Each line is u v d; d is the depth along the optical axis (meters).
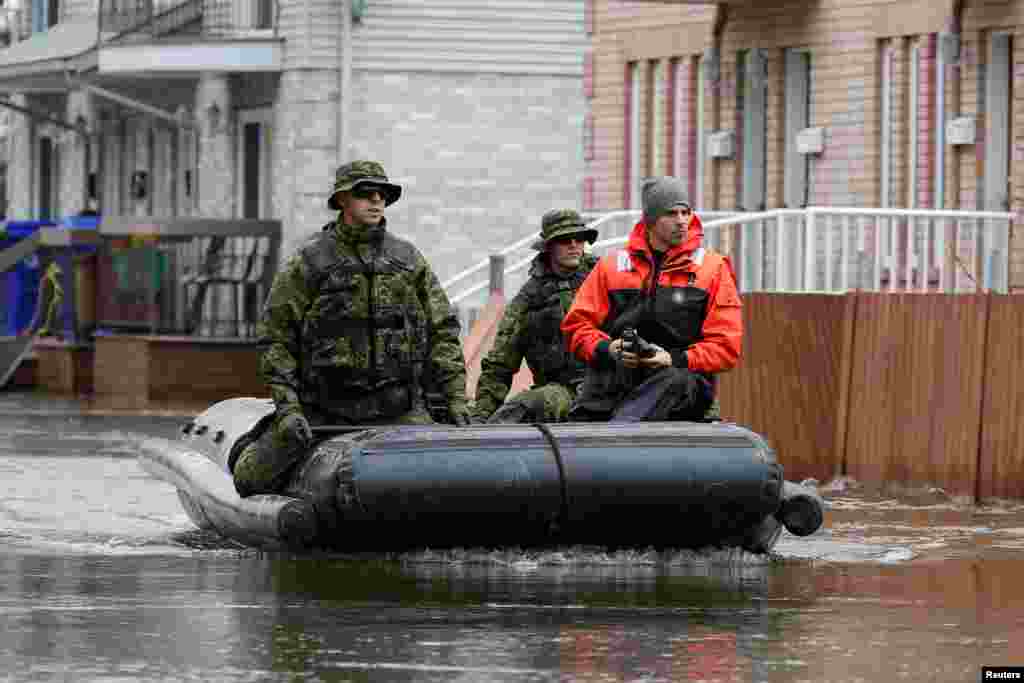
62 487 63.94
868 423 65.44
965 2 83.75
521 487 42.75
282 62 128.62
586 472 42.84
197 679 30.52
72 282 128.12
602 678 30.69
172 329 122.25
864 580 41.91
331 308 46.06
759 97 96.38
